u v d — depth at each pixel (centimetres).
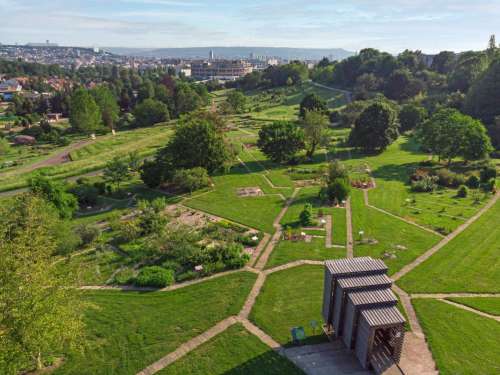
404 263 3825
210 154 6856
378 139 8562
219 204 5822
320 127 8475
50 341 2300
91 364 2619
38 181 5262
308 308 3144
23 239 2562
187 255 3953
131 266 3984
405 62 17412
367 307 2398
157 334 2900
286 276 3656
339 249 4184
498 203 5431
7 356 2075
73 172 8075
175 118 15338
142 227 4788
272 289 3438
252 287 3484
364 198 5812
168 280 3584
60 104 16838
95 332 2938
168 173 6638
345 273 2583
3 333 2067
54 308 2250
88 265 3738
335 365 2489
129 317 3116
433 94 13575
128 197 6431
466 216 5003
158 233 4669
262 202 5841
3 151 10131
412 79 14312
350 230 4662
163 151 7112
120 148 10281
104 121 13575
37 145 11338
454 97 11294
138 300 3359
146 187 6894
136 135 12038
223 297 3341
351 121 11412
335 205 5541
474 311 3056
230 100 15075
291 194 6162
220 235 4622
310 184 6669
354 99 14738
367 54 19325
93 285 3653
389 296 2452
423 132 7894
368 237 4444
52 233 4019
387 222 4888
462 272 3644
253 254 4153
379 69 17612
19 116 15700
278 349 2681
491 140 8575
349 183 6072
